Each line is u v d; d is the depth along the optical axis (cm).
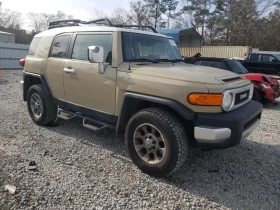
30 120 532
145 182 307
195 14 4453
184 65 386
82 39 411
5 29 4431
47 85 470
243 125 295
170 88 296
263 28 4088
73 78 409
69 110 457
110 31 370
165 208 262
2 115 562
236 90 307
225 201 278
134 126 324
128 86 332
